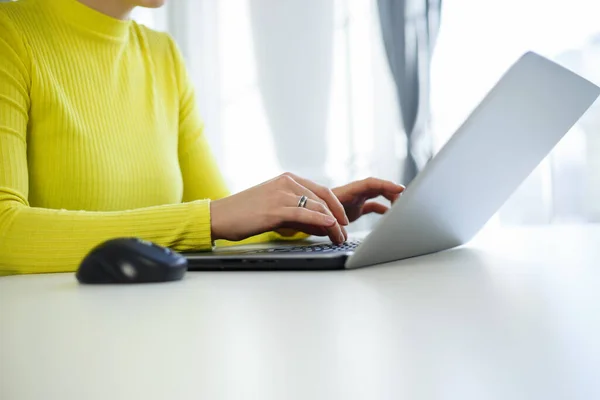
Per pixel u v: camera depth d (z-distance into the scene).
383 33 2.85
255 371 0.20
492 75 2.77
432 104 2.83
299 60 3.04
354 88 2.96
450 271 0.51
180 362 0.22
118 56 1.19
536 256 0.62
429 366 0.20
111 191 1.13
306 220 0.74
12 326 0.30
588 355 0.20
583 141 2.74
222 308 0.35
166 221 0.73
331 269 0.56
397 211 0.52
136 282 0.50
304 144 3.04
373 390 0.17
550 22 2.70
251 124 3.12
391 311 0.31
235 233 0.74
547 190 2.80
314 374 0.19
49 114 1.06
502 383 0.17
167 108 1.31
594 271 0.47
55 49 1.09
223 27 3.14
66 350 0.24
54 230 0.71
